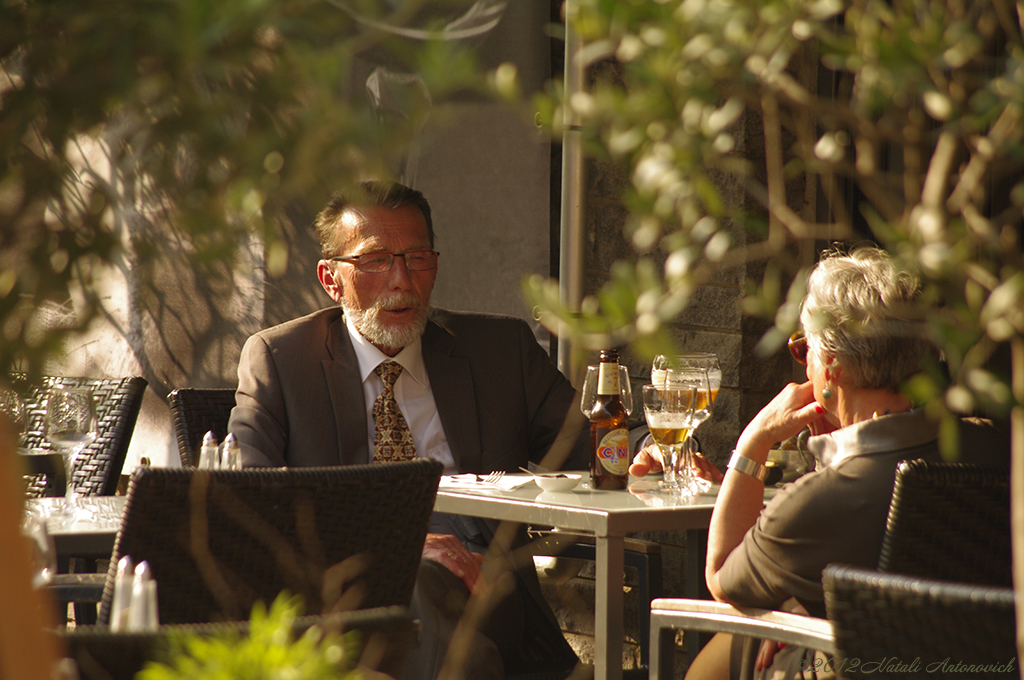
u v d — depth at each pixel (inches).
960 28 59.0
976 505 176.9
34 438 279.6
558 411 337.4
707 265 63.2
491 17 332.2
